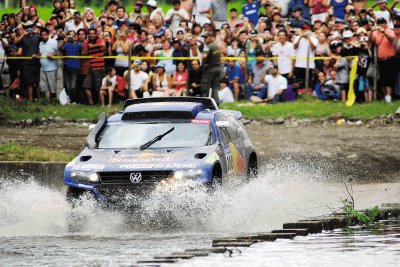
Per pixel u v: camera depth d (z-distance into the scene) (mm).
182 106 37094
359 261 22719
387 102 65938
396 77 66062
